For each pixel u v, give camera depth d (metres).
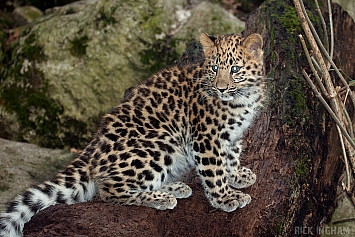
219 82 8.00
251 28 11.33
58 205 7.84
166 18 14.23
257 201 8.11
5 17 17.52
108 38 14.03
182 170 8.70
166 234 7.77
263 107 8.62
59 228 7.32
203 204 8.22
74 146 14.12
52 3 17.88
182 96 8.43
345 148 8.16
